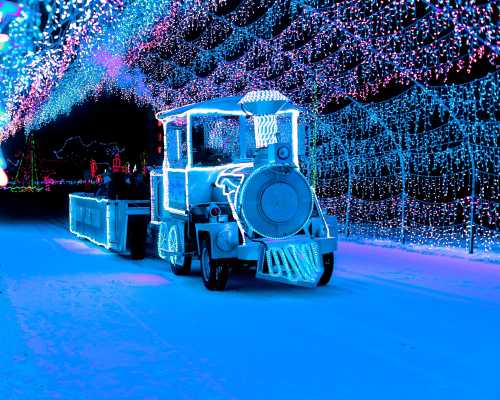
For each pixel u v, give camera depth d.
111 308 8.00
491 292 8.89
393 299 8.45
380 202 18.89
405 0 12.21
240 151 10.71
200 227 9.26
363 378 5.07
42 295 8.95
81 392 4.79
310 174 18.19
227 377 5.12
